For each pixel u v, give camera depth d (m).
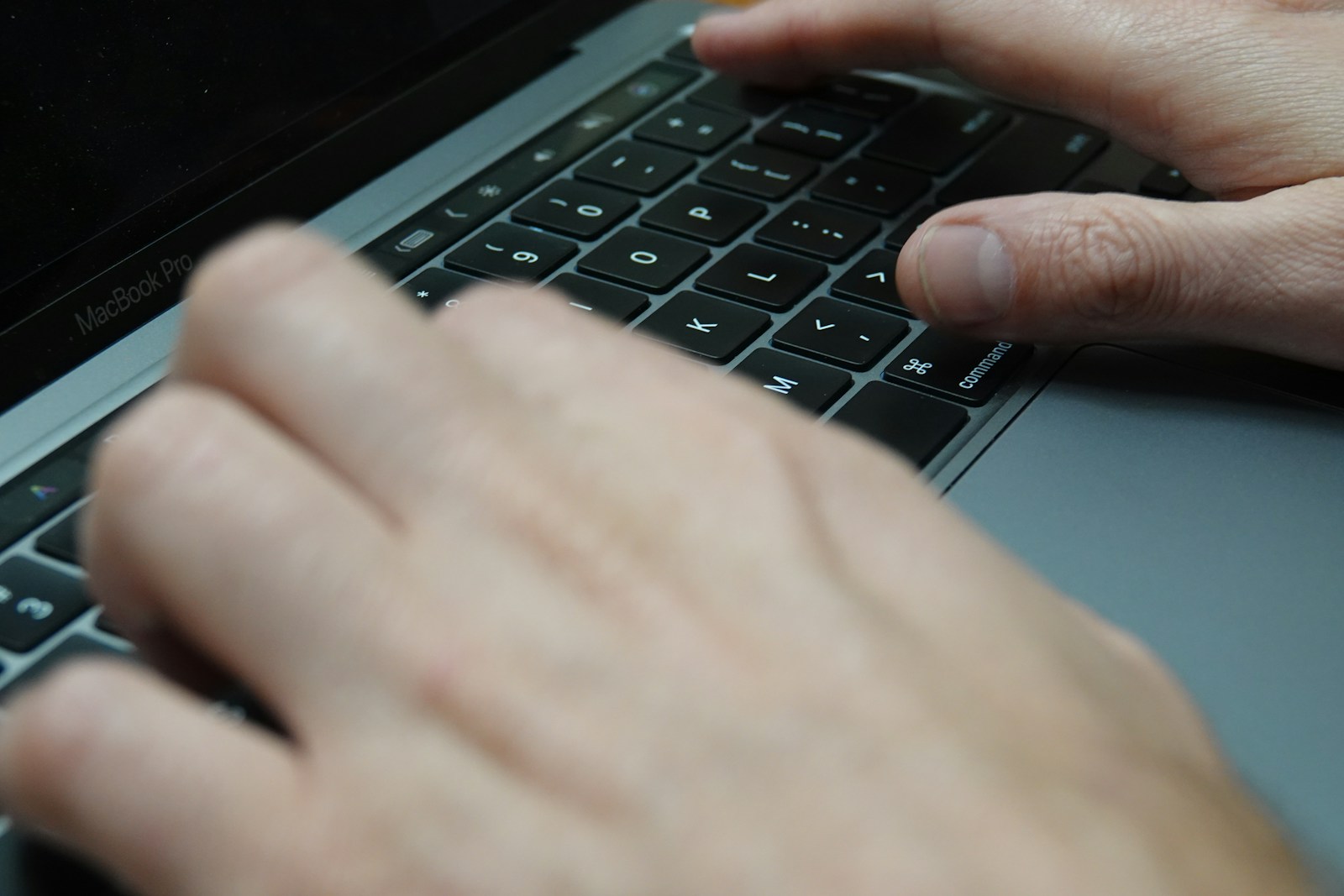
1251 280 0.49
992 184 0.61
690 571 0.29
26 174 0.49
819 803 0.26
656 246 0.57
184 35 0.55
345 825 0.27
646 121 0.66
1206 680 0.39
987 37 0.62
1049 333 0.51
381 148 0.63
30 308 0.49
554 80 0.70
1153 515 0.45
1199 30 0.57
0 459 0.45
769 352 0.51
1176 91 0.57
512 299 0.37
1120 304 0.49
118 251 0.52
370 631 0.28
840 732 0.26
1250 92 0.55
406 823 0.26
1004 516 0.45
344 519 0.29
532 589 0.29
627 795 0.26
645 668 0.28
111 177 0.52
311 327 0.32
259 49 0.57
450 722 0.27
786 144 0.64
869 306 0.54
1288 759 0.37
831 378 0.50
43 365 0.50
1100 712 0.29
